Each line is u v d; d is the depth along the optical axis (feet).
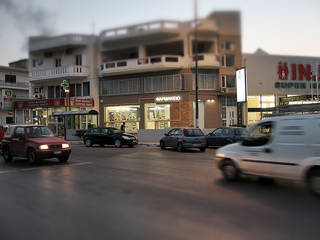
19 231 14.67
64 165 38.55
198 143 55.01
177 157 46.14
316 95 100.94
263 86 97.81
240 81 85.35
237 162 25.53
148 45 91.09
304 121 21.52
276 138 22.97
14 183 26.99
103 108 102.32
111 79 101.19
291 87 100.78
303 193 21.33
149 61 90.58
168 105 91.71
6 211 18.12
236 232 13.74
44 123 111.24
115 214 16.99
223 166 26.81
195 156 47.44
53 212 17.67
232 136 55.62
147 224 15.15
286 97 95.66
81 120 104.17
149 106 94.89
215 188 23.24
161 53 93.61
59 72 104.06
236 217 15.94
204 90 90.38
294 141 21.80
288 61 100.73
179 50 92.58
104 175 30.32
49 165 38.75
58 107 107.45
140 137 82.38
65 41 99.19
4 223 15.92
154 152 55.16
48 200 20.49
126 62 93.40
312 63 102.73
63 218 16.49
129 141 67.36
